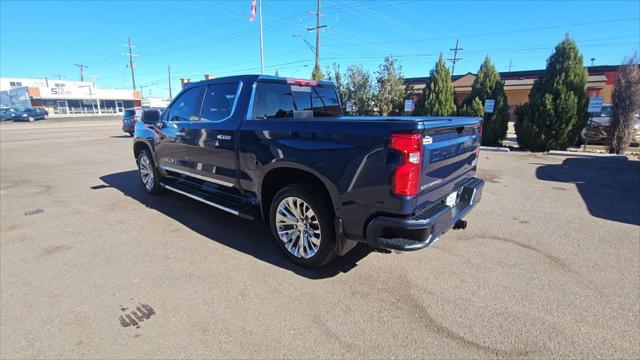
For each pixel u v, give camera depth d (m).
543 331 2.44
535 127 11.42
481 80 12.90
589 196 5.90
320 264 3.26
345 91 18.06
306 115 4.48
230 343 2.35
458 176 3.38
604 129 12.77
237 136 3.72
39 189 6.70
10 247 3.95
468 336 2.40
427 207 2.80
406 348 2.29
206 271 3.35
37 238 4.21
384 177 2.60
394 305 2.77
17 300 2.88
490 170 8.28
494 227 4.44
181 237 4.20
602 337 2.37
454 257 3.59
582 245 3.88
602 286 3.02
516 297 2.86
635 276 3.19
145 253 3.76
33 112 40.00
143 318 2.63
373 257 3.59
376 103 17.31
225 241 4.07
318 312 2.68
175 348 2.31
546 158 10.15
